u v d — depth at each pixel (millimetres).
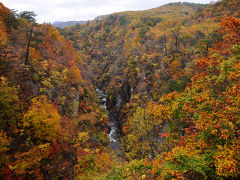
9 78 19734
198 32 46031
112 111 58719
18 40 29438
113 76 75500
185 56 36500
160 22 107250
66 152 19969
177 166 7012
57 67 33125
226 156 6434
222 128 7543
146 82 43594
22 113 17391
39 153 15445
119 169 9500
